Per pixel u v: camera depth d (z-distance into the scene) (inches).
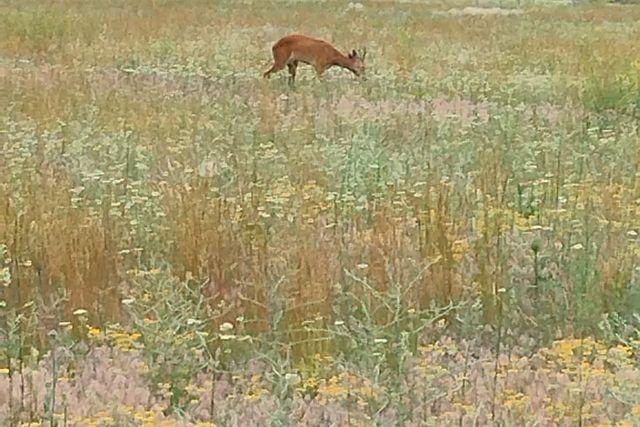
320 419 304.8
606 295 394.0
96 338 358.9
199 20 1499.8
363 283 362.9
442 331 374.9
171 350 337.1
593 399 315.9
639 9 2054.6
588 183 525.7
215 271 407.2
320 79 985.5
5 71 960.3
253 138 661.9
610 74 937.5
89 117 719.7
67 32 1246.3
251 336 361.7
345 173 541.6
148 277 390.9
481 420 301.4
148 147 621.9
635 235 456.4
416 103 860.0
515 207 483.5
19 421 297.9
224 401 317.1
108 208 468.1
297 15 1684.3
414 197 494.3
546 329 378.9
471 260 418.9
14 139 638.5
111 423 294.7
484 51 1206.3
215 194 497.4
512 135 662.5
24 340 356.5
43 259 413.1
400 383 314.5
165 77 957.8
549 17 1807.3
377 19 1664.6
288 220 464.1
